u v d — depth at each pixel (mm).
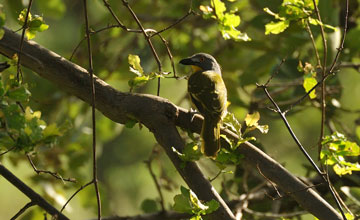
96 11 17797
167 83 18953
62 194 11734
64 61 7629
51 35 19078
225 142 7738
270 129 17641
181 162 7277
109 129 13703
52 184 11617
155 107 7523
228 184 11516
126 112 7547
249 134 11164
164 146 7477
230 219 7070
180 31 14352
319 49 11102
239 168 11602
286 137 17938
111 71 13008
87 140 13617
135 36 13375
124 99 7566
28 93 6258
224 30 7668
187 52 14312
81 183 11867
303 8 7758
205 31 15039
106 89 7621
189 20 13680
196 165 7293
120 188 20516
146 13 14516
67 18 18781
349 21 12648
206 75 9648
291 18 7832
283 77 11766
